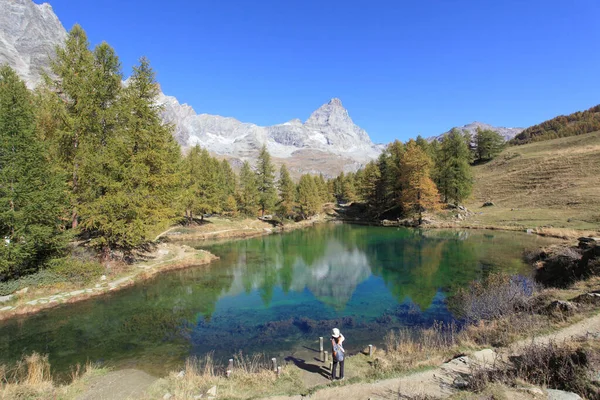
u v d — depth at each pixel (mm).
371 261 30891
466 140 101250
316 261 32062
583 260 19109
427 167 54781
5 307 16875
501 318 13586
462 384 8359
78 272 20906
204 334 15195
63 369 11812
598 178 59750
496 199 68688
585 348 7570
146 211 24594
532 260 26484
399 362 10859
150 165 25531
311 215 82062
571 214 46969
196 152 66938
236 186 78188
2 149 16516
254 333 15258
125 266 25453
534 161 82562
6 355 12875
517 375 7656
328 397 8914
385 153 71500
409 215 58906
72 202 21203
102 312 17781
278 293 21875
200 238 50188
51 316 16953
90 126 22062
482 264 26781
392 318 16688
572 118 167875
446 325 15297
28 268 19250
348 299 20156
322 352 12125
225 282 24453
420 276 24438
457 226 50062
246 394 9445
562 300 13453
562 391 6430
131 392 9906
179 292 21859
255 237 51750
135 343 14164
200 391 9703
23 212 16625
